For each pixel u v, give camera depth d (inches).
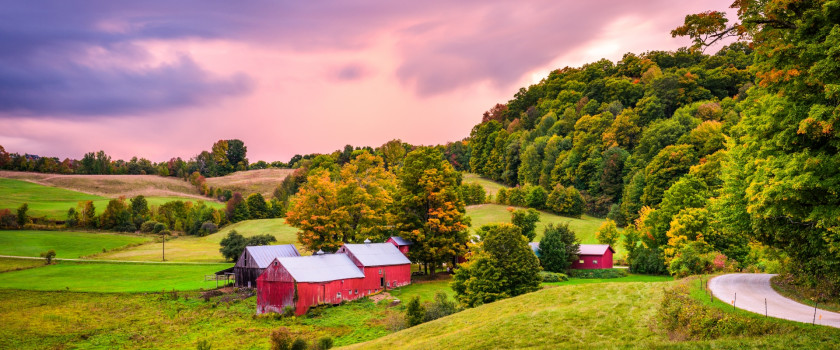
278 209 6633.9
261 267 2687.0
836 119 682.8
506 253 1868.8
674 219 2461.9
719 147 4266.7
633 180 4667.8
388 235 3307.1
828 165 730.8
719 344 826.8
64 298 2519.7
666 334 978.1
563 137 7062.0
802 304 1028.5
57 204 6441.9
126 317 2197.3
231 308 2343.8
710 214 2214.6
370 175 4507.9
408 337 1382.9
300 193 3270.2
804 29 789.9
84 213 5546.3
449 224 3002.0
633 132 5910.4
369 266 2556.6
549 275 2802.7
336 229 3115.2
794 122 804.0
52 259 3592.5
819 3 776.3
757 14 840.3
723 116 5428.2
